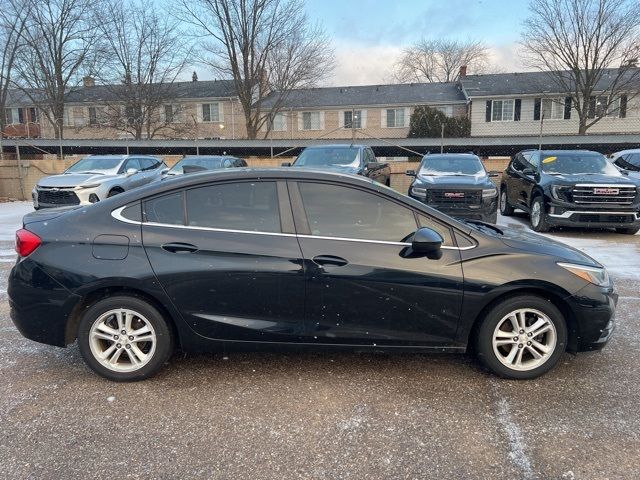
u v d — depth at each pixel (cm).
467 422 310
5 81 3391
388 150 2217
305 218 358
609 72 3306
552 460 272
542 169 1067
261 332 355
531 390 351
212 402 336
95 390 353
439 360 402
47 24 3366
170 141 2164
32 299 355
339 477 259
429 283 348
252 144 2145
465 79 3572
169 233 355
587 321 357
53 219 374
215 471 264
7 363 398
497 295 352
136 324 362
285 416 318
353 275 346
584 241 931
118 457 276
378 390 352
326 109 3497
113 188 1195
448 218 364
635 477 257
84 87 3791
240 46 3120
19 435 297
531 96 3152
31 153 2350
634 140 1856
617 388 354
